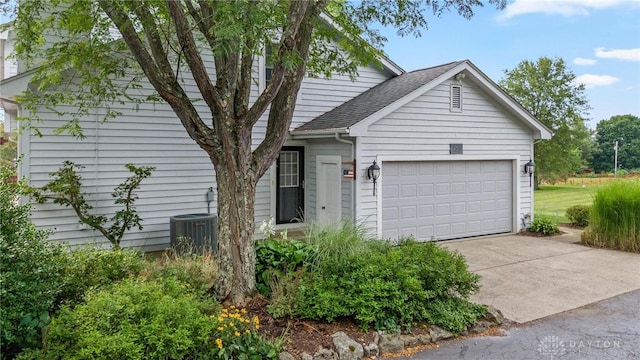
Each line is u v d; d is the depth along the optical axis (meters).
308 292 4.74
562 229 11.67
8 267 3.46
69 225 8.12
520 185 11.08
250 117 4.84
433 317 4.75
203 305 4.19
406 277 4.79
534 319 5.18
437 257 5.25
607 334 4.73
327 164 9.82
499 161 10.88
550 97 26.95
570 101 26.92
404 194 9.48
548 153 26.75
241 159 4.88
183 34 4.36
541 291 6.22
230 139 4.77
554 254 8.58
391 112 8.95
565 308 5.54
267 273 5.21
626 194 8.95
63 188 7.48
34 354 3.29
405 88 9.69
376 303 4.50
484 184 10.66
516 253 8.68
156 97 7.57
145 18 4.51
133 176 8.54
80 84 7.48
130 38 4.54
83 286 4.32
